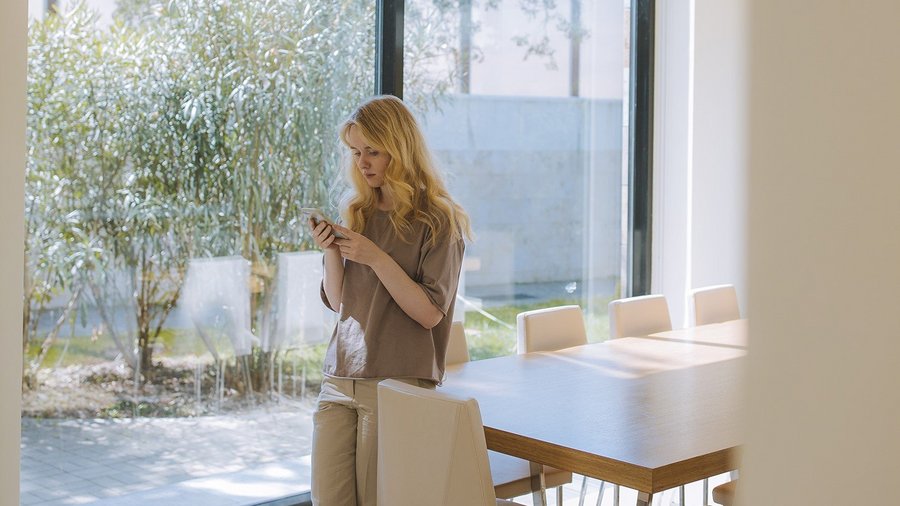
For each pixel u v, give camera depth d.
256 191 3.83
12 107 2.87
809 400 0.46
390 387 2.40
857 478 0.44
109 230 3.43
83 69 3.36
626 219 5.65
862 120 0.43
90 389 3.40
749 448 0.49
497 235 4.98
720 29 5.41
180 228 3.61
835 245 0.44
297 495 3.94
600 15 5.43
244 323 3.80
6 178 2.87
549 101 5.18
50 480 3.32
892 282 0.42
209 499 3.71
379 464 2.48
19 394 2.94
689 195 5.55
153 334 3.55
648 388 3.00
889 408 0.43
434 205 2.74
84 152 3.37
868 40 0.43
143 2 3.49
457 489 2.25
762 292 0.48
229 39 3.73
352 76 4.14
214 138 3.70
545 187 5.20
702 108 5.49
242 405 3.79
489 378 3.15
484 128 4.86
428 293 2.67
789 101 0.46
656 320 4.33
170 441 3.60
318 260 4.03
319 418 2.80
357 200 2.85
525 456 2.43
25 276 3.24
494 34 4.87
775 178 0.47
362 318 2.73
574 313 3.93
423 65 4.52
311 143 4.00
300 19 3.95
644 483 2.16
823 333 0.45
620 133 5.58
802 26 0.45
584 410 2.70
